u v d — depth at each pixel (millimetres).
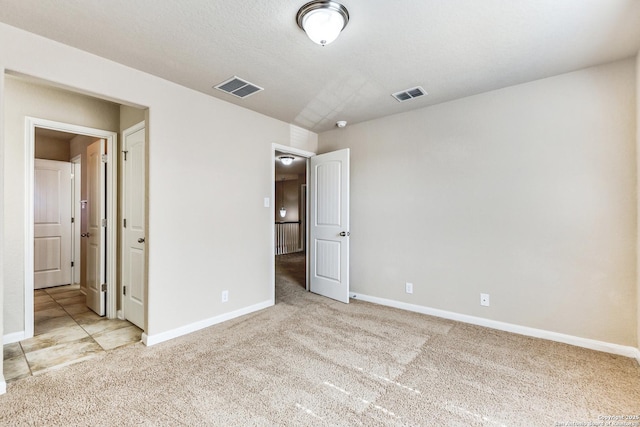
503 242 2861
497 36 2014
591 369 2146
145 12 1769
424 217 3355
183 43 2100
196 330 2885
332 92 2945
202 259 2953
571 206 2539
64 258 4730
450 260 3176
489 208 2938
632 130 2305
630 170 2316
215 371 2146
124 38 2039
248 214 3404
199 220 2928
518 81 2709
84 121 3072
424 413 1705
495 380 2027
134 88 2463
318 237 4227
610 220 2391
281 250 8633
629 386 1940
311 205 4352
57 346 2561
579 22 1861
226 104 3172
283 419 1655
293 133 4004
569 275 2555
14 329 2666
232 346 2547
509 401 1806
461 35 1999
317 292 4234
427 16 1800
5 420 1637
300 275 5531
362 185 3885
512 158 2807
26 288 2727
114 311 3275
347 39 2045
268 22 1865
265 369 2174
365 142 3857
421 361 2287
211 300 3029
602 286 2424
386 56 2271
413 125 3438
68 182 4758
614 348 2373
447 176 3189
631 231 2318
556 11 1759
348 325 3016
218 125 3094
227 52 2219
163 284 2658
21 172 2725
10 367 2205
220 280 3113
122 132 3242
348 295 3760
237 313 3275
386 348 2504
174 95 2730
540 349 2461
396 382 2012
